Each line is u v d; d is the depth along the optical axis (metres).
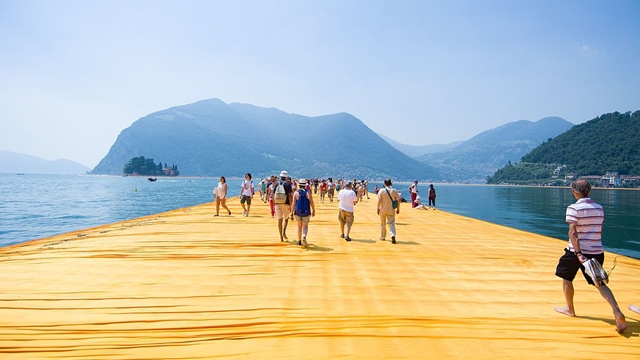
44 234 14.53
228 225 12.40
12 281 5.48
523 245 9.29
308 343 3.54
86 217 20.81
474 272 6.41
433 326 3.98
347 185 9.83
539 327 3.98
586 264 3.83
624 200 59.00
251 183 15.53
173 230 11.09
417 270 6.50
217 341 3.58
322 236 10.27
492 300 4.90
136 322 4.02
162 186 90.50
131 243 8.73
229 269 6.33
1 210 24.36
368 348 3.44
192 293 5.02
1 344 3.49
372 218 15.77
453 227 12.96
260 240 9.30
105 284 5.38
